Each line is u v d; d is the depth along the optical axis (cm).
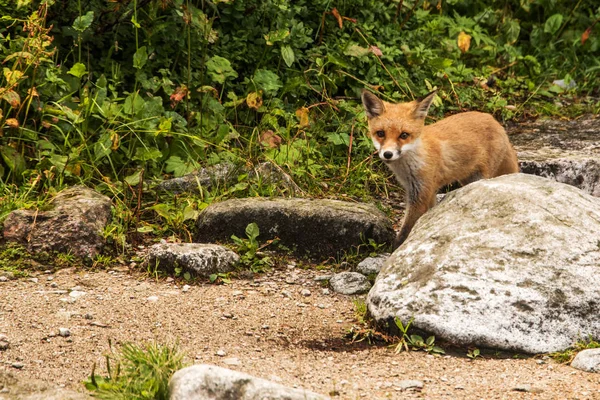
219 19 1445
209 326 847
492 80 1727
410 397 679
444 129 1184
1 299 884
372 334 836
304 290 979
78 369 725
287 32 1379
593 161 1313
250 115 1380
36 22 1162
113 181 1201
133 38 1370
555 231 863
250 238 1058
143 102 1245
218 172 1220
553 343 786
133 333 812
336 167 1318
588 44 1856
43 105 1221
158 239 1093
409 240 929
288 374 729
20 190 1122
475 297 809
